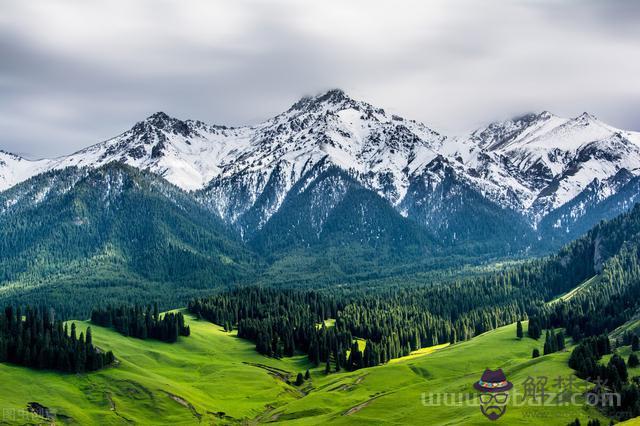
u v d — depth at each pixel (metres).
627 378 183.25
